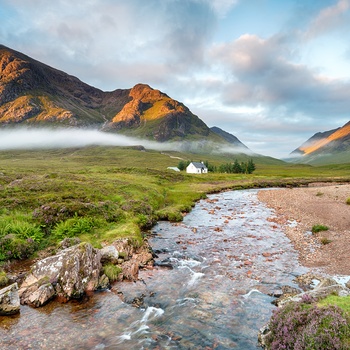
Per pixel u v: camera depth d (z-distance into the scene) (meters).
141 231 30.03
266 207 48.47
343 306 10.27
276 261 21.78
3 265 18.14
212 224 34.91
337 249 23.48
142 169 102.81
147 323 13.28
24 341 11.61
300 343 8.84
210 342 11.91
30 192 33.78
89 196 34.94
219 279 18.39
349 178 119.62
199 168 166.12
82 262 16.78
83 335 12.22
